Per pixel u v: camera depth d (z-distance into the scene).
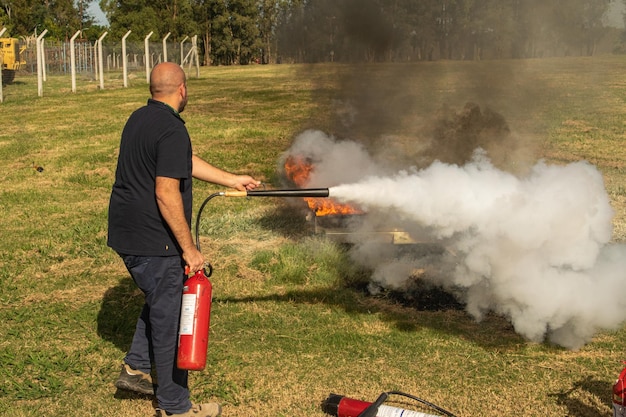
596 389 4.05
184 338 3.63
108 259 6.80
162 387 3.71
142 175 3.60
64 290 5.96
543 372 4.28
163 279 3.67
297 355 4.59
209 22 80.50
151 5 75.19
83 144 14.91
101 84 30.05
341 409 3.81
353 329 5.00
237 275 6.19
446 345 4.70
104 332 5.07
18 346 4.83
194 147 13.89
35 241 7.48
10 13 70.31
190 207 3.76
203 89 30.75
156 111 3.63
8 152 14.00
